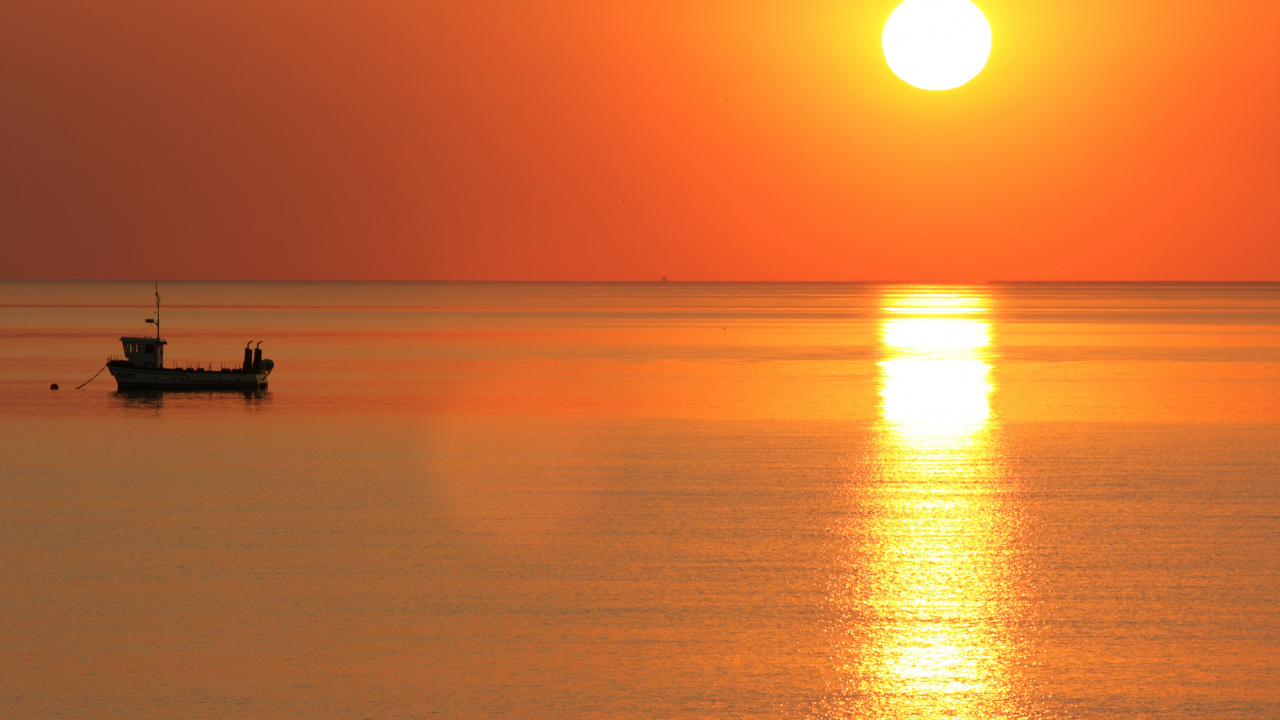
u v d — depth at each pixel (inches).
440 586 2504.9
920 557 2741.1
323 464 3998.5
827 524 3078.2
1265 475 3779.5
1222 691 1943.9
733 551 2800.2
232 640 2167.8
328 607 2356.1
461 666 2050.9
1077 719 1847.9
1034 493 3491.6
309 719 1839.3
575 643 2159.2
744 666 2054.6
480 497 3427.7
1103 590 2476.6
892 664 2066.9
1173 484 3631.9
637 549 2812.5
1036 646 2146.9
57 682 1973.4
